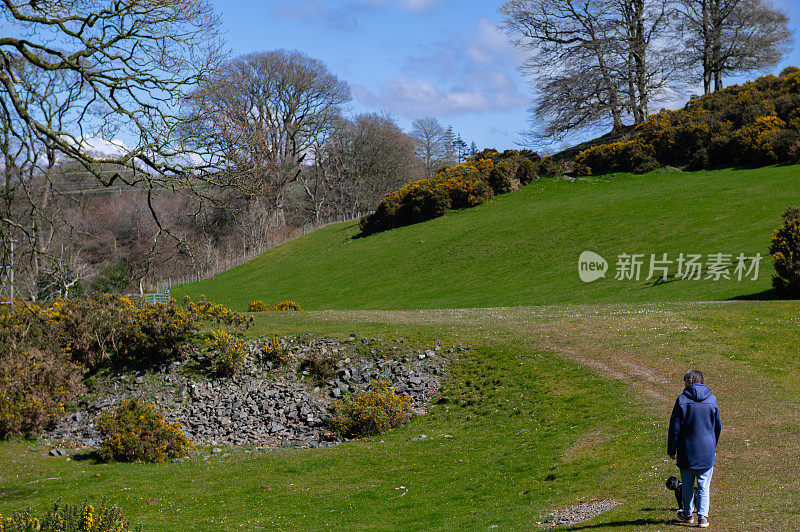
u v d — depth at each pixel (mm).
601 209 52438
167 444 18641
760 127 57781
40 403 20484
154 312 25297
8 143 10656
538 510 11203
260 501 14102
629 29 73000
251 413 22203
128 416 18844
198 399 23031
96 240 46188
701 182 54344
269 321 30359
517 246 49844
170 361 24750
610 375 19844
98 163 11266
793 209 29688
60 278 12492
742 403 15859
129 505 14008
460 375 22484
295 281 56000
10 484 15758
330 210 103875
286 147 81250
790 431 13180
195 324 27406
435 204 63938
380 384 21219
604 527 9219
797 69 72625
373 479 15242
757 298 29953
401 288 47688
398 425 20047
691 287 34156
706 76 78250
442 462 15891
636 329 24016
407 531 11148
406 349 24812
